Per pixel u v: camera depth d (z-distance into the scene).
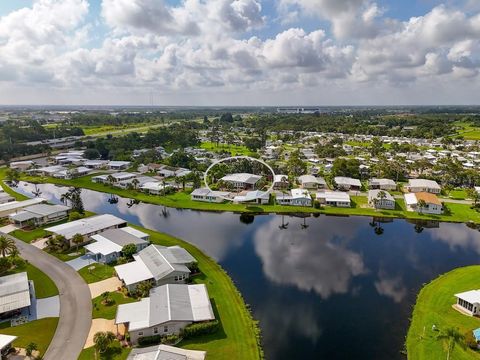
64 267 86.50
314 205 143.12
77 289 76.62
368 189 169.12
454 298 74.19
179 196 157.50
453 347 55.44
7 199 140.75
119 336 60.94
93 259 90.62
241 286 81.81
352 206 144.50
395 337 64.25
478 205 142.50
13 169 192.75
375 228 122.50
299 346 61.59
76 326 64.06
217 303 72.69
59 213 121.88
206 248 103.38
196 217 133.75
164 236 109.31
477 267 89.38
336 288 81.44
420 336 62.94
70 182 184.12
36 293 74.81
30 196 156.00
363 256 99.25
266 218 133.62
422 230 120.81
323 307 73.56
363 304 74.75
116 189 170.88
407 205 142.38
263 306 73.75
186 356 53.69
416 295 78.12
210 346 59.47
